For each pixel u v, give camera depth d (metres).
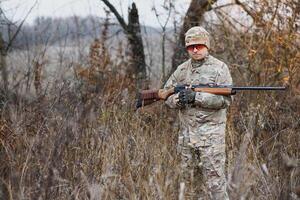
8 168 4.66
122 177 4.62
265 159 5.22
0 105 6.46
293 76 8.09
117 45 10.45
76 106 5.78
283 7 8.46
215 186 5.06
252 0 8.72
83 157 4.90
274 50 8.41
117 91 7.54
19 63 8.50
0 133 5.45
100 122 5.89
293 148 5.86
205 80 5.11
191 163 5.12
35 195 4.20
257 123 6.28
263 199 4.50
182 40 10.12
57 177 4.33
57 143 4.71
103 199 4.34
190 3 10.12
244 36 8.86
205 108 5.05
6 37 9.16
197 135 5.09
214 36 9.22
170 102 5.20
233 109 7.13
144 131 6.32
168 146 5.90
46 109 5.94
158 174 4.47
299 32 8.41
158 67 10.80
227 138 6.15
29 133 5.45
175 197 4.37
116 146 5.12
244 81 8.29
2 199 4.25
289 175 4.35
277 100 7.90
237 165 3.82
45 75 8.04
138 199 4.33
